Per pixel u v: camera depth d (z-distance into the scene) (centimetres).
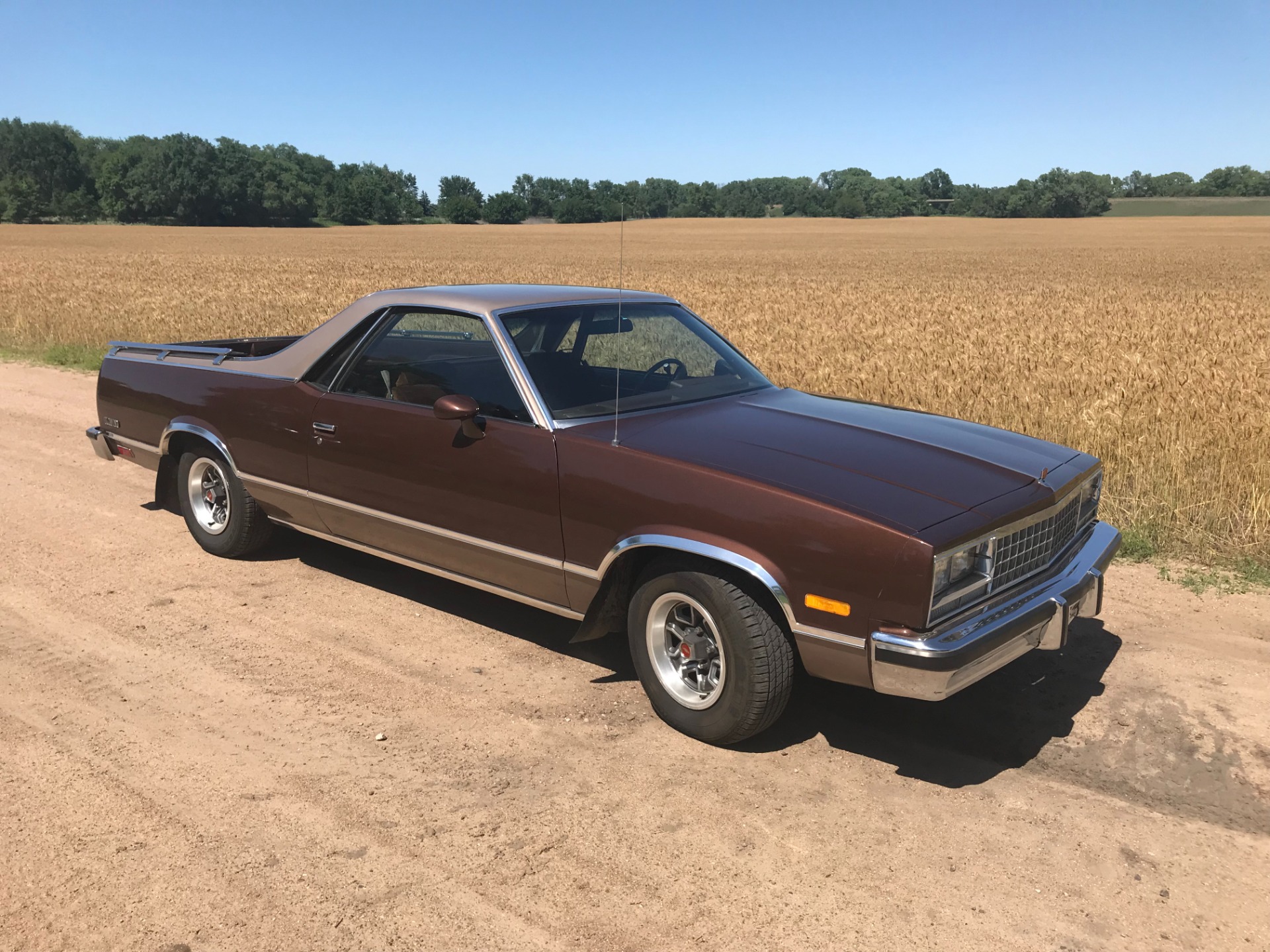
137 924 237
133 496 640
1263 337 1421
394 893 249
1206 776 305
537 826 280
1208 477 601
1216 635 418
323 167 16762
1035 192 13862
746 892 250
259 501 479
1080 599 327
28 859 262
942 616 283
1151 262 4694
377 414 404
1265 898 247
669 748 325
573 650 407
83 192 13650
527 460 352
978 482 317
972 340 1362
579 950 228
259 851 266
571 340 394
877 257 5381
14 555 521
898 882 254
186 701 356
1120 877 256
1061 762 316
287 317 1697
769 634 302
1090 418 739
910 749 325
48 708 350
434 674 381
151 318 1602
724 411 383
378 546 432
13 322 1600
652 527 318
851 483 304
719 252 5984
